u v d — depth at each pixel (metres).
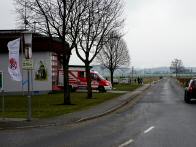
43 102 33.44
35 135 15.58
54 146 12.84
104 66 74.12
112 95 44.25
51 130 17.11
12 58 19.67
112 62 71.69
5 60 44.41
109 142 13.52
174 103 33.31
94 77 53.09
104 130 16.84
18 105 30.75
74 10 32.22
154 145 12.80
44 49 44.81
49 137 14.95
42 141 13.98
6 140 14.34
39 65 45.09
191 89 33.16
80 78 52.09
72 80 52.12
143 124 18.84
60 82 48.22
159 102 34.72
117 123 19.50
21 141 14.05
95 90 55.59
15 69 19.67
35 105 30.31
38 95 42.78
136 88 65.81
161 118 21.52
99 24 38.38
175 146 12.59
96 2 36.25
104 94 46.47
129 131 16.38
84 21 35.41
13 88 44.47
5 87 44.50
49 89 45.38
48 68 45.22
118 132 16.11
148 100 37.44
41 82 45.09
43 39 44.72
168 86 75.19
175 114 23.73
